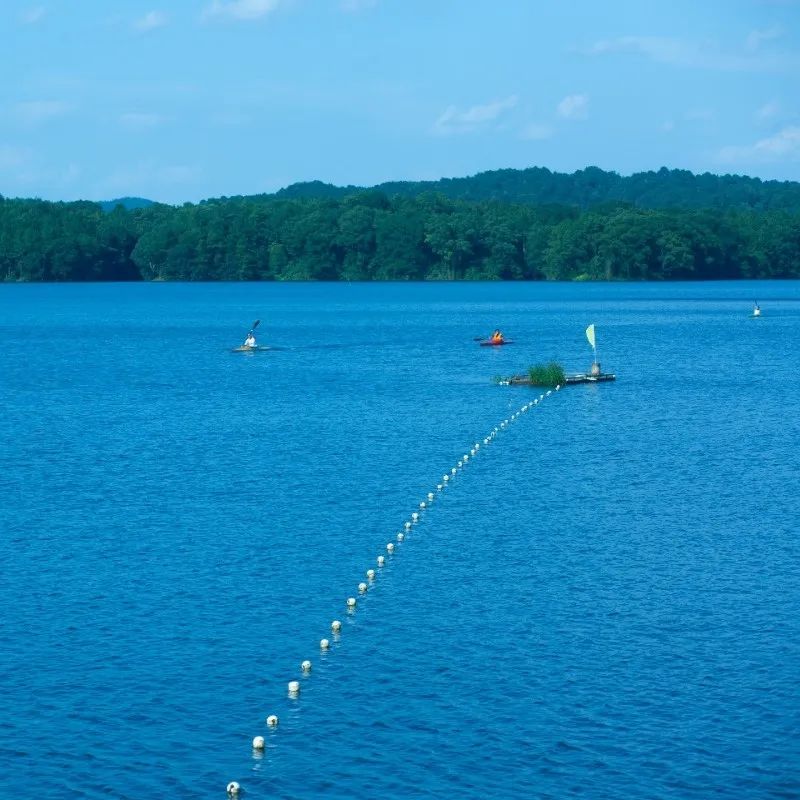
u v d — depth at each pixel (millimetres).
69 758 50062
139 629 63250
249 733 52062
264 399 147875
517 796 47062
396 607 66438
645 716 53219
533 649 60344
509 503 89438
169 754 50344
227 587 69812
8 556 76000
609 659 59094
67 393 155625
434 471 101375
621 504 88688
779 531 80750
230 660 59281
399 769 49062
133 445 114750
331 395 150750
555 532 81125
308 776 48625
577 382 161125
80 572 72688
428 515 85938
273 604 66938
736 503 88562
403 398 147125
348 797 47188
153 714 53719
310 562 74625
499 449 111125
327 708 54156
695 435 117688
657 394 148875
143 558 75438
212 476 99688
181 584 70250
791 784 47844
